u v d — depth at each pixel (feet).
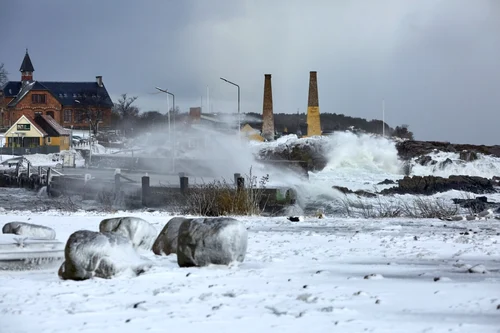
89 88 627.05
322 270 44.80
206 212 121.90
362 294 34.65
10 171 319.47
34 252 48.93
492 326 27.45
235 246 45.29
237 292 35.94
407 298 33.78
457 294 34.60
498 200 196.95
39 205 183.93
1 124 619.26
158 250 53.31
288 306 32.17
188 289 37.22
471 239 66.28
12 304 33.37
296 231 82.43
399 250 58.18
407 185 233.76
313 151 337.31
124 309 31.94
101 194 195.62
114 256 41.86
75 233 42.86
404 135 597.52
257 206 124.67
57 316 30.50
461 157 336.49
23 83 625.82
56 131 496.64
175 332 27.22
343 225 92.58
